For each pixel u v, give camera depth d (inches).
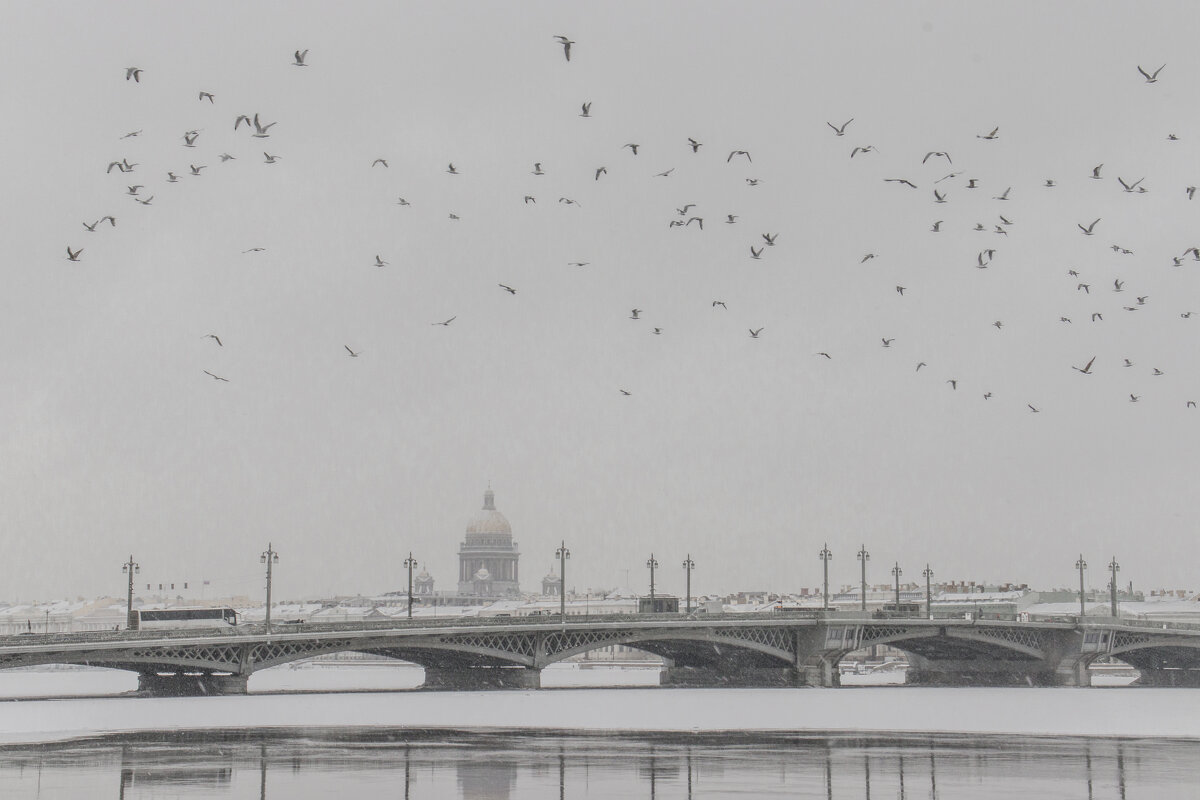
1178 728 5216.5
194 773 3481.8
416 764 3690.9
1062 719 5851.4
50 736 4717.0
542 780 3334.2
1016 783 3260.3
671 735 4707.2
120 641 6943.9
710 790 3132.4
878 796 3026.6
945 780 3314.5
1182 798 2987.2
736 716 6013.8
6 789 3176.7
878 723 5492.1
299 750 4114.2
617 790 3139.8
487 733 4845.0
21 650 6530.5
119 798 3019.2
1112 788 3164.4
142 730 5004.9
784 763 3720.5
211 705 6988.2
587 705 6939.0
